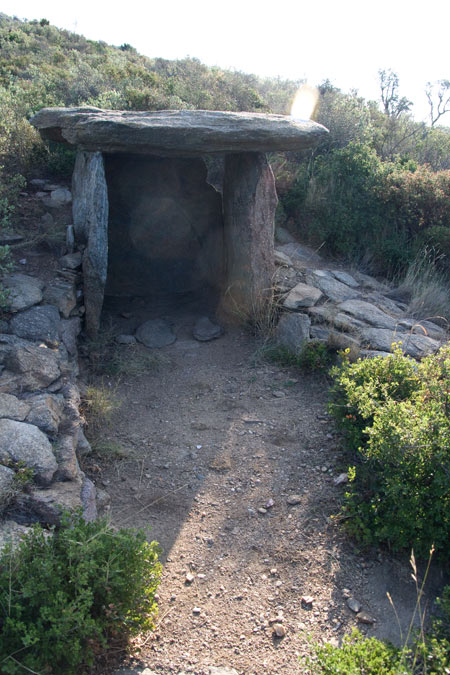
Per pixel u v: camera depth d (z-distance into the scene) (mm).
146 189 7039
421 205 8133
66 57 15734
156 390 5289
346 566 3279
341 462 4125
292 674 2678
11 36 17938
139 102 9023
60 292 5266
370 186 8273
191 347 6051
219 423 4758
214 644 2846
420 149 11969
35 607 2428
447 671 2352
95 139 5387
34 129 7637
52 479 3254
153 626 2771
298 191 8312
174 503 3842
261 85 16266
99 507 3672
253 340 6105
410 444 3311
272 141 5621
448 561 3238
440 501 3178
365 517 3439
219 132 5441
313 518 3646
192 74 14633
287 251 7738
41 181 7469
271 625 2961
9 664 2199
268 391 5219
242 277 6312
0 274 5348
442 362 4289
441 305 6777
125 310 6801
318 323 5895
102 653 2672
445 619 2865
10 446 3258
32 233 6262
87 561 2561
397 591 3111
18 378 4047
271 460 4258
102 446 4285
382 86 13648
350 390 4125
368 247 8008
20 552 2525
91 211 5520
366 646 2496
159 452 4371
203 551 3451
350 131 10062
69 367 4430
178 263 7316
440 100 14062
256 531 3600
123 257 7152
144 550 2746
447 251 7781
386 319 6094
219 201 7215
